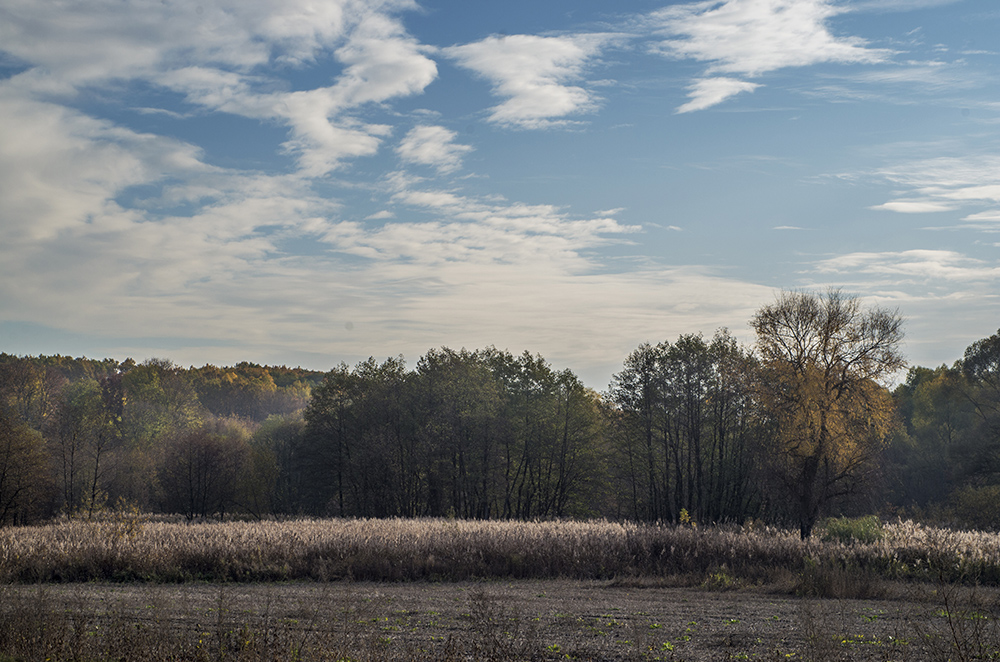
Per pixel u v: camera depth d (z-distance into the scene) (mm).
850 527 30453
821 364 43312
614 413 61719
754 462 52344
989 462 53375
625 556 25922
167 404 98750
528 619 15281
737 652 12133
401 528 32094
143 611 15773
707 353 56812
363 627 13820
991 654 9719
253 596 18969
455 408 62844
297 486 81562
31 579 22625
